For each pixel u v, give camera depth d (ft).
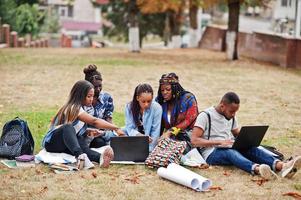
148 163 48.21
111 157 48.03
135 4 168.25
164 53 169.17
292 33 193.16
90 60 136.87
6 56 140.87
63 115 50.52
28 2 249.96
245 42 166.50
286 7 225.76
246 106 81.76
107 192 42.52
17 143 50.14
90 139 51.67
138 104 51.67
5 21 236.43
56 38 316.19
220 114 49.96
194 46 211.41
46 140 49.60
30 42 225.15
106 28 263.70
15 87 92.99
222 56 162.30
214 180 45.83
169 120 51.83
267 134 64.03
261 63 144.46
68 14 405.18
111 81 102.17
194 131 49.70
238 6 147.23
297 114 76.79
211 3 147.64
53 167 47.16
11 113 71.20
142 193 42.39
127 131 51.85
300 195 42.60
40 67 120.26
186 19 268.82
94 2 257.96
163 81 51.67
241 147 49.11
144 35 245.65
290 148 57.77
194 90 95.25
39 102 80.38
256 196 42.45
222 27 191.72
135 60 140.26
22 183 44.06
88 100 51.19
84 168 47.67
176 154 48.16
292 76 118.62
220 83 104.27
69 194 41.91
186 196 42.04
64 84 97.96
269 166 48.24
